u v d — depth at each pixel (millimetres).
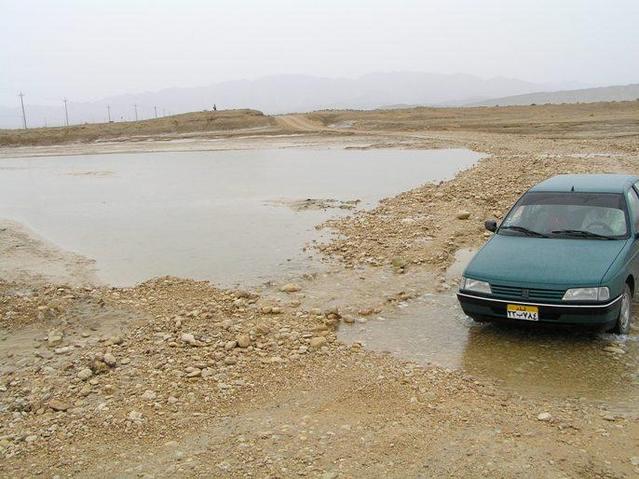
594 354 6309
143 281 10680
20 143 81438
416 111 88812
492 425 4867
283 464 4387
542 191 8211
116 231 15938
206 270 11180
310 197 20219
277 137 65562
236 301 8766
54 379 6352
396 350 6797
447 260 10555
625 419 4879
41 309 8586
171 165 38406
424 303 8461
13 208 21594
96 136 84875
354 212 16469
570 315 6359
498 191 16328
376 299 8719
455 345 6844
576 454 4352
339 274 10203
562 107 72312
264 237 13938
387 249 11430
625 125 44344
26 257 12953
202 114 98000
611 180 8375
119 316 8383
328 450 4562
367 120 80000
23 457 4750
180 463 4492
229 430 5000
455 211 14312
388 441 4656
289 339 7145
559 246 7176
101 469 4492
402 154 36625
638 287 7977
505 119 63469
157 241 14289
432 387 5676
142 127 89125
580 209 7723
